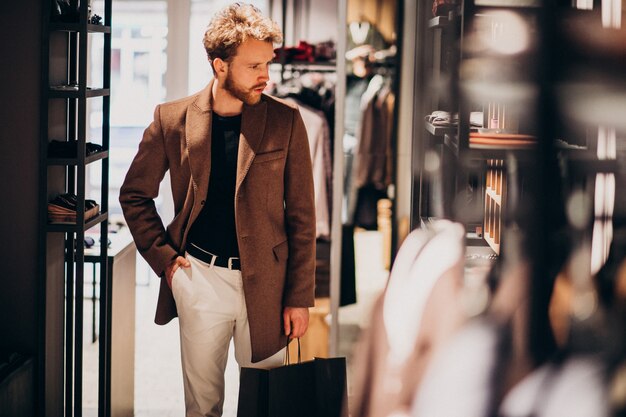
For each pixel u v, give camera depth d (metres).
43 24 2.97
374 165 4.68
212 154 2.67
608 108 0.42
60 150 3.04
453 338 0.47
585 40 0.43
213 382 2.79
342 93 4.02
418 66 0.70
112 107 6.79
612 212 0.54
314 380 2.45
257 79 2.60
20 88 3.06
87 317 5.71
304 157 2.74
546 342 0.44
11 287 3.14
